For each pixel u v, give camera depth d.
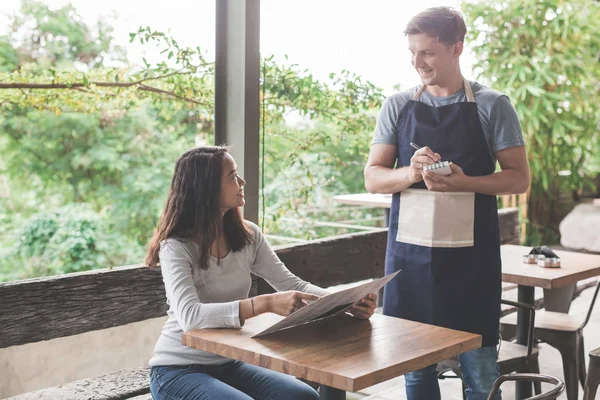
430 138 2.96
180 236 2.62
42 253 9.41
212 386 2.42
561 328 3.76
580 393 4.29
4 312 3.14
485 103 2.91
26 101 6.89
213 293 2.65
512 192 2.91
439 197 2.92
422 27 2.86
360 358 2.11
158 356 2.58
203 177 2.61
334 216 8.98
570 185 9.05
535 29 8.41
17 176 9.74
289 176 8.21
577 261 3.97
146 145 10.20
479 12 8.49
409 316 3.03
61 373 3.82
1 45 9.83
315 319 2.44
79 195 10.02
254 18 4.26
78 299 3.38
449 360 3.33
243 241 2.73
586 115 8.88
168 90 6.61
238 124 4.29
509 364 3.38
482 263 2.95
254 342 2.26
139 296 3.61
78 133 9.99
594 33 8.60
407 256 3.01
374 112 7.33
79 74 6.91
